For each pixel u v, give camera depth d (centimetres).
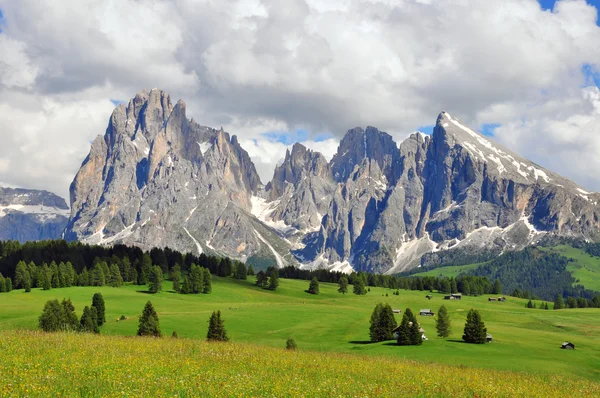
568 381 7606
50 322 11681
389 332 13425
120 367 4819
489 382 6356
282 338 13900
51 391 3762
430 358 10425
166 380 4309
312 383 4938
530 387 6297
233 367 5478
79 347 6116
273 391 4269
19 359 4919
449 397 4962
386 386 5153
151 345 6919
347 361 7181
